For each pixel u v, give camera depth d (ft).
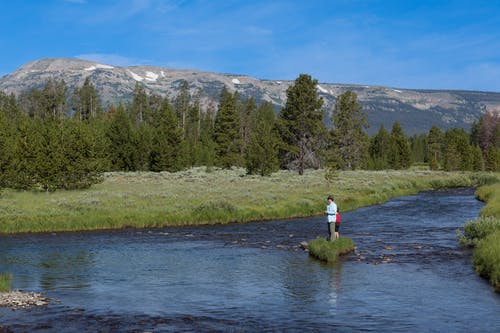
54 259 72.43
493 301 48.93
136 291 53.78
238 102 495.41
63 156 159.12
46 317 43.98
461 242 82.23
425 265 66.44
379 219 116.98
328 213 78.69
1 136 147.43
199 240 90.12
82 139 167.12
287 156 286.66
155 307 47.47
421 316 44.11
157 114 433.48
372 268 64.95
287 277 60.18
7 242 87.51
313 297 50.90
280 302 49.08
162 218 110.83
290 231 100.99
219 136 337.11
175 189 172.35
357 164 364.79
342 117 372.58
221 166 332.39
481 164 365.20
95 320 43.19
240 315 44.73
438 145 431.84
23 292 53.01
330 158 287.69
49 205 123.03
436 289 53.83
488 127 602.85
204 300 49.96
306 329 40.73
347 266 66.44
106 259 72.49
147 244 85.92
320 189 176.45
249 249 80.84
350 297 50.78
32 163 154.51
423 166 439.22
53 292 53.36
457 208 138.00
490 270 58.39
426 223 109.29
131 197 144.36
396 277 59.62
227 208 120.06
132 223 107.55
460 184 234.58
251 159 249.96
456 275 60.49
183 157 302.66
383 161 370.32
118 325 41.81
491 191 161.58
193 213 115.96
